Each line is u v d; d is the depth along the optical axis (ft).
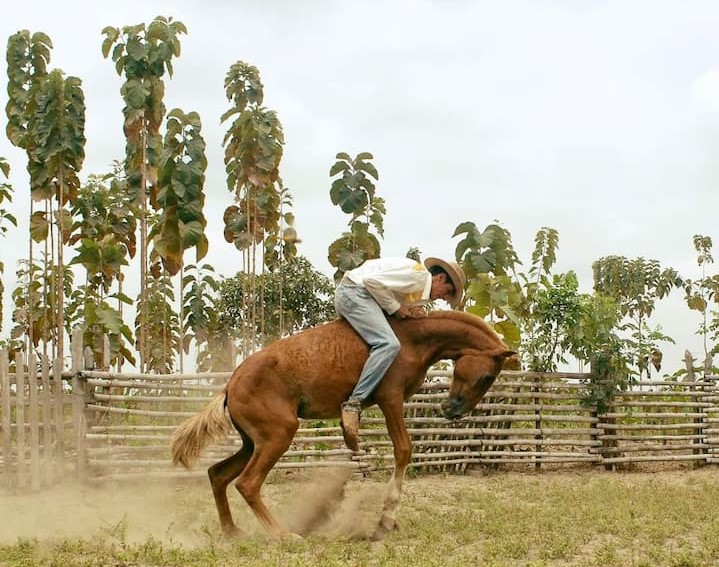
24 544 22.70
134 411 35.60
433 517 27.58
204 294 74.84
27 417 34.83
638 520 26.91
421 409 40.19
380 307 25.68
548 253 63.93
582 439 41.88
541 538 23.81
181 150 58.75
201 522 27.86
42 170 63.67
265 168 65.62
